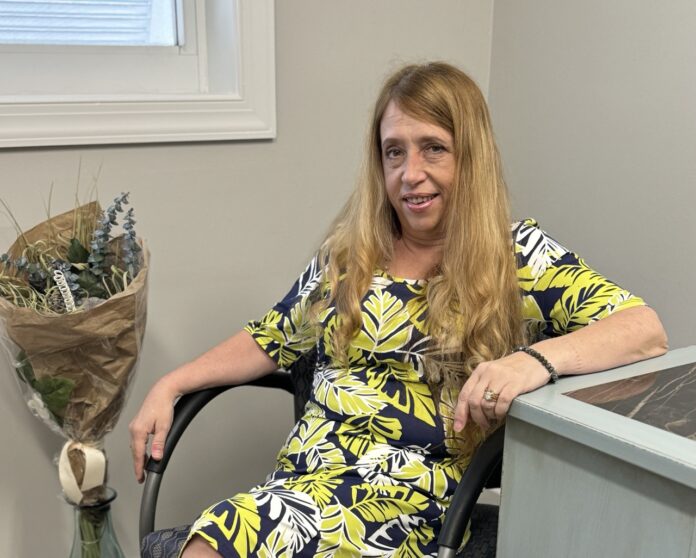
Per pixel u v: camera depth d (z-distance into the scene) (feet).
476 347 4.31
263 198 6.40
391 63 6.78
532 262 4.44
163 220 6.01
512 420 3.71
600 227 6.39
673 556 3.15
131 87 6.07
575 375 3.92
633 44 5.96
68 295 4.71
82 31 5.92
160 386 4.74
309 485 4.20
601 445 3.25
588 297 4.22
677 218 5.80
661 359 4.19
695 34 5.54
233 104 6.06
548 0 6.58
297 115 6.43
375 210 4.71
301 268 6.70
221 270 6.32
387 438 4.36
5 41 5.70
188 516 6.61
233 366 4.95
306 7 6.30
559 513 3.57
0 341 5.00
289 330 5.01
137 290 4.75
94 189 5.72
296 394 5.30
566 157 6.60
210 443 6.58
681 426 3.29
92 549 5.30
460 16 7.02
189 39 6.23
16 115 5.34
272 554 3.89
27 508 5.91
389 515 4.18
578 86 6.42
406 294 4.50
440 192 4.45
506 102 7.12
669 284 5.91
